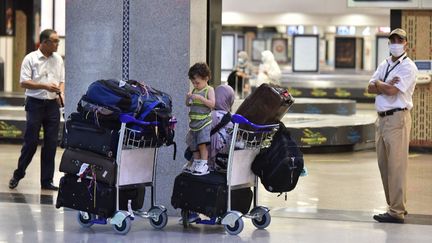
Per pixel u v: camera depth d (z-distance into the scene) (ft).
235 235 32.50
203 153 32.37
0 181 46.83
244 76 91.86
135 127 31.37
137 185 32.65
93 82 33.88
